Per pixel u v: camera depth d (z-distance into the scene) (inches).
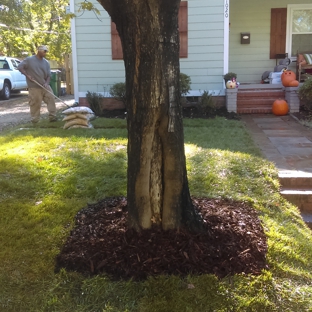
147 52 114.7
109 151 236.1
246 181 191.2
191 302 109.9
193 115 380.5
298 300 112.4
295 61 470.9
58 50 1110.4
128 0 112.2
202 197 174.1
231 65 483.8
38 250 134.7
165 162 127.4
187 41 406.9
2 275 122.1
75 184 190.2
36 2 1018.1
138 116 121.0
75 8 407.2
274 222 155.4
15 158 221.6
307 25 470.6
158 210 133.3
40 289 116.9
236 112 399.9
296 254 133.6
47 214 159.2
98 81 422.9
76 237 139.7
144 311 107.1
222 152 229.1
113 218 149.6
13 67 714.2
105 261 123.9
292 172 202.5
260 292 113.7
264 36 473.1
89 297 112.9
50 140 262.2
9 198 175.5
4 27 952.9
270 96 406.6
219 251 126.2
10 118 439.8
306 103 394.9
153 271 119.5
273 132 308.8
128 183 132.5
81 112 312.0
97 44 414.6
